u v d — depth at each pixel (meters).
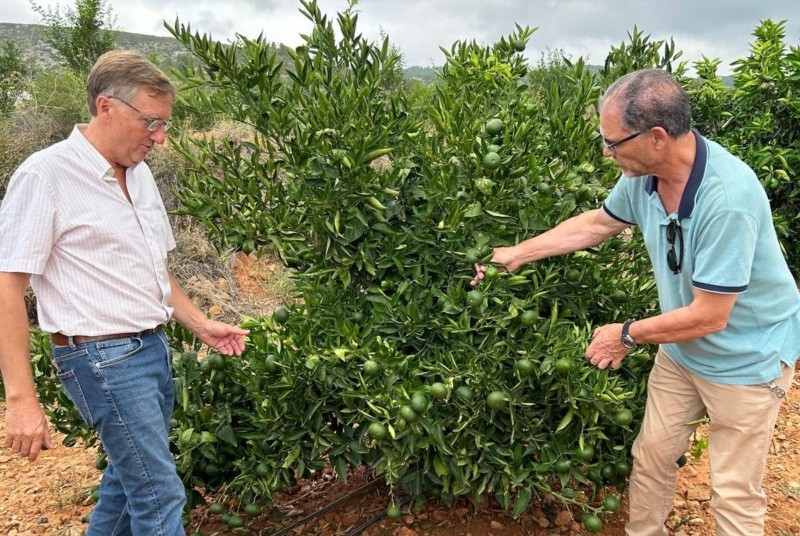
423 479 3.10
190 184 3.24
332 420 3.22
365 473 3.81
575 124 3.11
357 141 2.88
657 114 2.34
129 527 2.91
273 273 7.72
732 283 2.38
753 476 2.69
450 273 3.17
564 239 2.93
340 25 3.18
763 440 2.67
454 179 3.00
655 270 2.76
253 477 3.05
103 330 2.42
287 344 2.93
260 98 3.03
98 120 2.36
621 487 3.27
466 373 2.76
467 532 3.37
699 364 2.69
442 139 3.17
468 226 2.99
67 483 4.03
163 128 2.45
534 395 2.94
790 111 5.33
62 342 2.42
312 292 3.19
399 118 3.28
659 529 3.06
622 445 3.10
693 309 2.48
